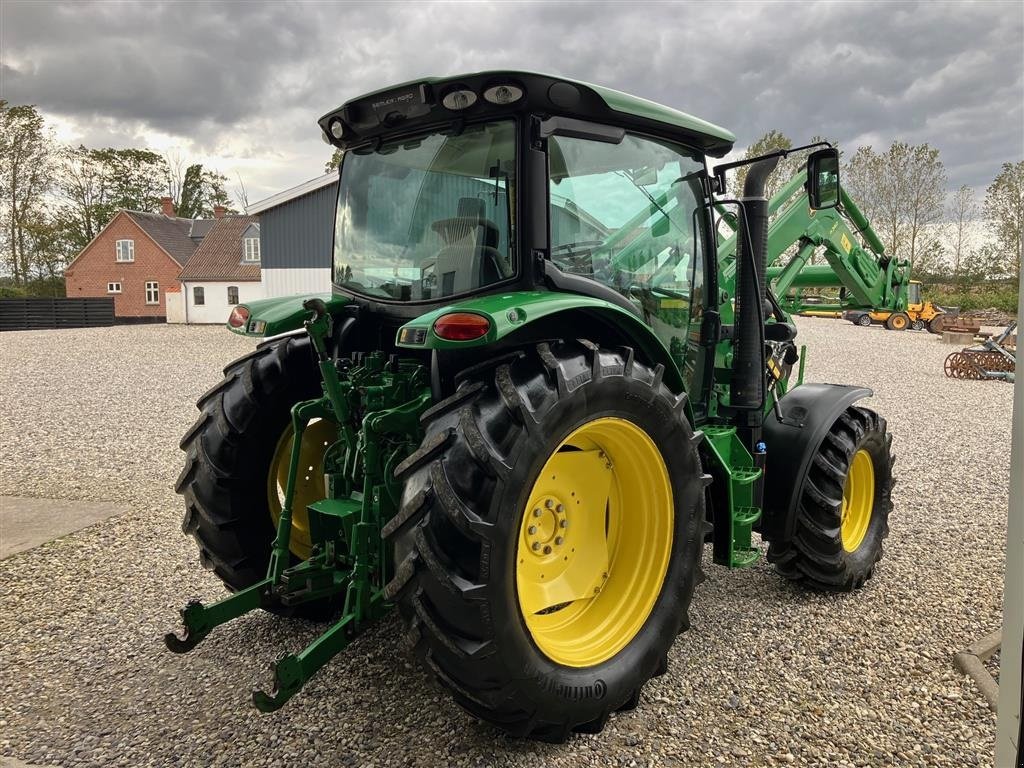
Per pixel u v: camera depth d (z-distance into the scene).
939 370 14.83
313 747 2.42
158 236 45.44
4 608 3.53
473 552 2.10
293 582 2.67
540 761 2.35
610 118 2.70
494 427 2.18
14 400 10.41
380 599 2.46
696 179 3.29
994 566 4.12
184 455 6.91
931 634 3.28
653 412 2.56
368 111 2.83
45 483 5.86
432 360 2.61
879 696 2.77
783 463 3.52
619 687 2.49
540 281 2.53
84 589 3.75
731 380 3.41
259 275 35.72
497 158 2.55
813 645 3.17
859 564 3.71
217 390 3.20
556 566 2.60
